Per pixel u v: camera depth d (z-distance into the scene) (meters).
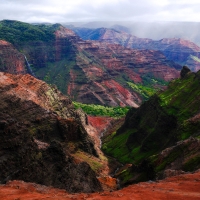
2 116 114.06
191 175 66.75
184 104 160.00
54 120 154.88
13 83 166.12
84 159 146.38
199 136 110.44
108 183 116.38
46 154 99.31
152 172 102.19
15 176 78.44
